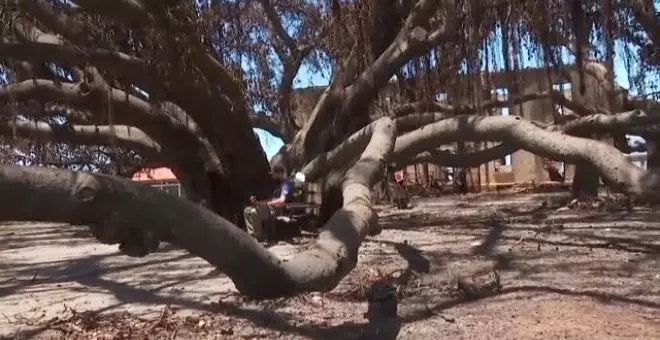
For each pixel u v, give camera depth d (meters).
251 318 6.84
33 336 6.45
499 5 11.99
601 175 9.12
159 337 6.24
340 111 15.56
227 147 14.97
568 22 11.70
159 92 12.98
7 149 17.48
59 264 11.98
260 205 13.02
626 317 6.34
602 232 12.56
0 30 10.01
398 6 14.98
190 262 11.28
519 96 14.68
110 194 4.57
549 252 10.45
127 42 11.60
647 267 8.90
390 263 9.87
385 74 14.68
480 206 22.11
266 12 19.34
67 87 13.01
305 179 15.00
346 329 6.32
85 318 7.04
